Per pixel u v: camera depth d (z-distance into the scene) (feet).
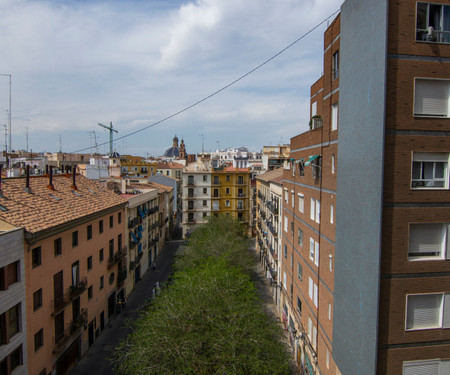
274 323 71.51
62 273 73.00
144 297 122.83
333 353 52.21
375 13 38.88
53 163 286.46
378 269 38.45
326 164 57.72
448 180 39.17
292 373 77.87
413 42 37.76
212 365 57.31
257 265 159.43
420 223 38.93
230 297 70.79
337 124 52.90
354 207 44.39
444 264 39.47
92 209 88.69
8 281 55.72
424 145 38.50
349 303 45.93
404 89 37.83
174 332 59.67
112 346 88.38
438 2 37.86
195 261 118.32
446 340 40.19
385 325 39.19
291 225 87.97
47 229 64.49
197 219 213.46
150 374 54.19
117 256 105.91
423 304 39.73
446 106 38.93
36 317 62.90
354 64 44.11
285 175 97.50
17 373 57.00
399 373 39.78
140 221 137.28
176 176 351.87
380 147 37.83
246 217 217.15
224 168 234.99
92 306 89.10
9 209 63.52
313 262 66.49
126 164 310.04
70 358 76.74
